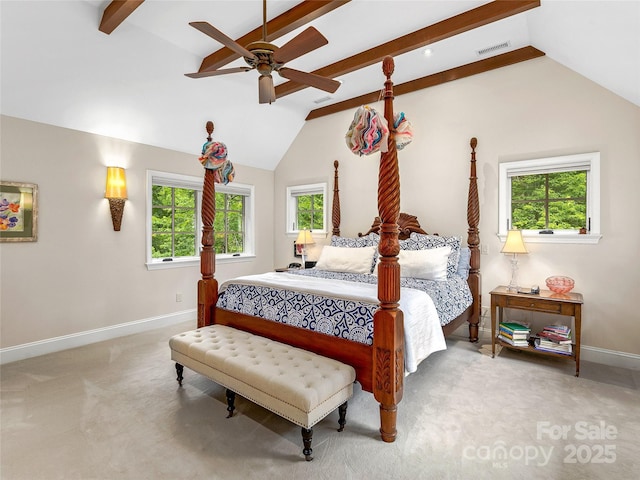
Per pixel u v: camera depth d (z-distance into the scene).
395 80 4.15
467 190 3.85
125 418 2.16
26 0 2.47
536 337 3.21
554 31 2.80
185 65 3.55
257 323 2.68
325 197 5.09
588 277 3.17
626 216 2.99
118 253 3.84
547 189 3.46
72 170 3.47
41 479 1.63
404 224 4.16
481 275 3.77
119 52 3.12
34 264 3.23
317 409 1.76
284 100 4.71
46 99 3.13
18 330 3.14
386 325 1.93
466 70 3.77
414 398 2.42
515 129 3.53
